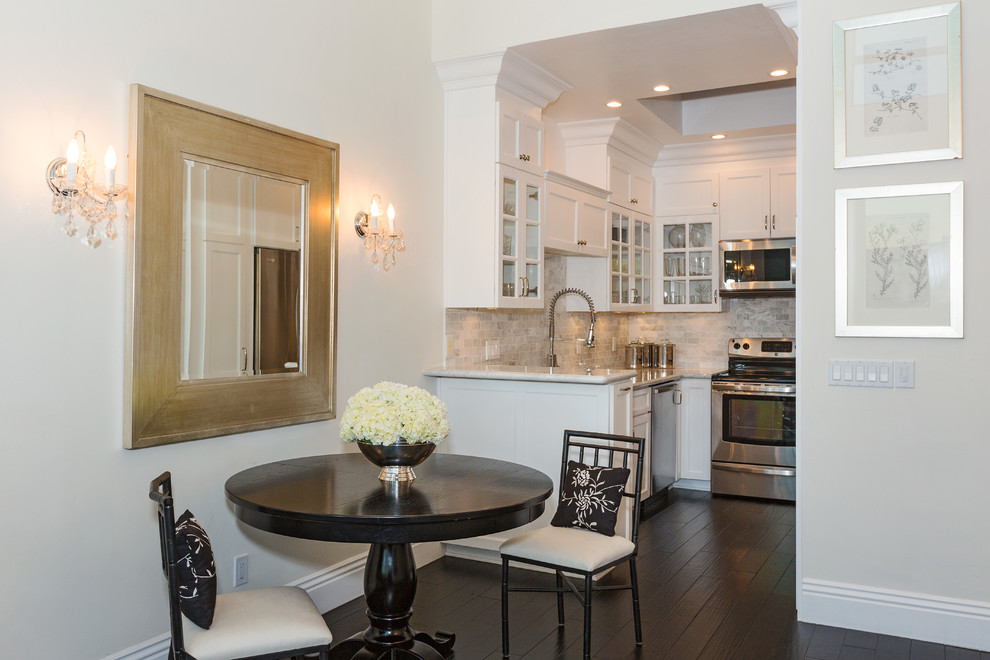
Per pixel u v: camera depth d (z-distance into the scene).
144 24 2.67
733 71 4.52
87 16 2.49
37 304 2.36
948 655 3.02
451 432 4.23
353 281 3.69
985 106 3.07
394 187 3.98
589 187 5.27
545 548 2.92
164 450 2.75
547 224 4.79
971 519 3.11
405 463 2.69
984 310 3.08
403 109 4.06
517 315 5.18
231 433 2.98
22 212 2.32
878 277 3.24
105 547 2.55
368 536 2.28
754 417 5.74
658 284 6.55
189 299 2.81
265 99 3.17
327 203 3.47
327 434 3.51
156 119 2.67
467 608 3.48
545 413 3.98
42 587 2.38
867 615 3.26
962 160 3.11
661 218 6.54
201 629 2.14
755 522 5.02
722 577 3.91
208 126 2.87
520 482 2.73
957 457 3.13
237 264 3.01
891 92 3.21
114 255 2.58
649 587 3.76
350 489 2.60
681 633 3.20
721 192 6.30
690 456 6.04
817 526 3.35
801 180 3.37
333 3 3.56
